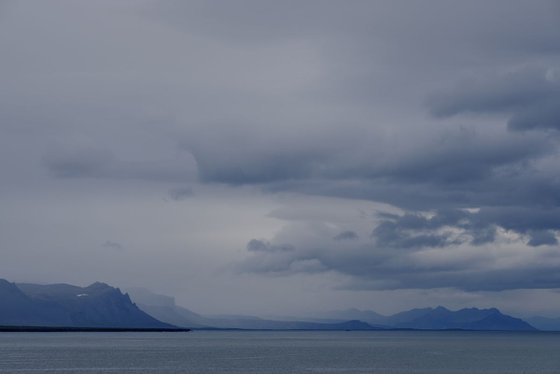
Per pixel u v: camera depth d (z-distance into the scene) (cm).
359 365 14338
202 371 12606
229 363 14650
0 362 14525
